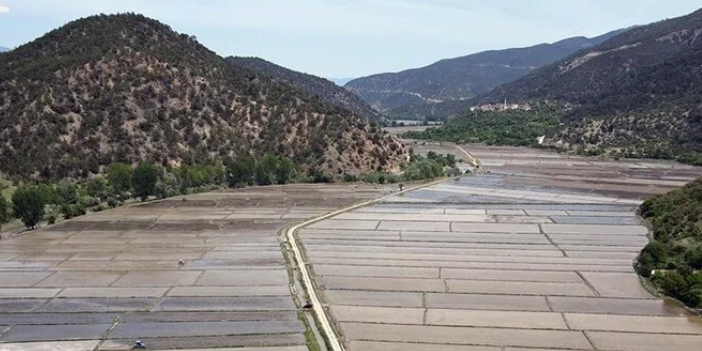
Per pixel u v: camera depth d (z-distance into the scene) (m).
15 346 41.53
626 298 49.94
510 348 40.56
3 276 56.78
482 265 59.50
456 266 59.16
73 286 53.78
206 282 54.56
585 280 54.50
